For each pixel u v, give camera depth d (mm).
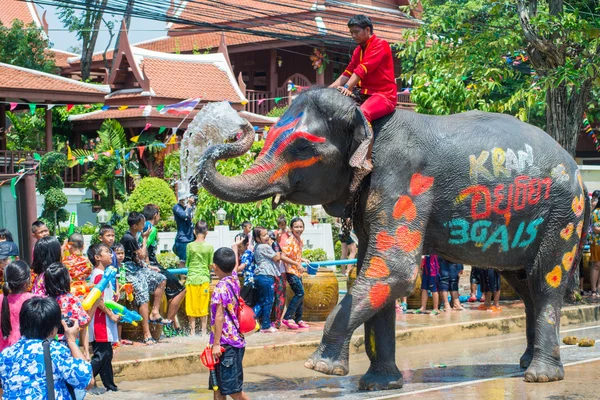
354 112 7973
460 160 8469
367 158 8008
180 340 11430
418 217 8289
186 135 7699
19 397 5004
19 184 18578
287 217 23125
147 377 9656
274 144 7934
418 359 10711
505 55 17469
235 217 22609
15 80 24781
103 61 44375
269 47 38375
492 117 9039
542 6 18062
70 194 27172
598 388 8430
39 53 34469
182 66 31672
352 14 36469
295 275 12477
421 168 8352
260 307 12109
